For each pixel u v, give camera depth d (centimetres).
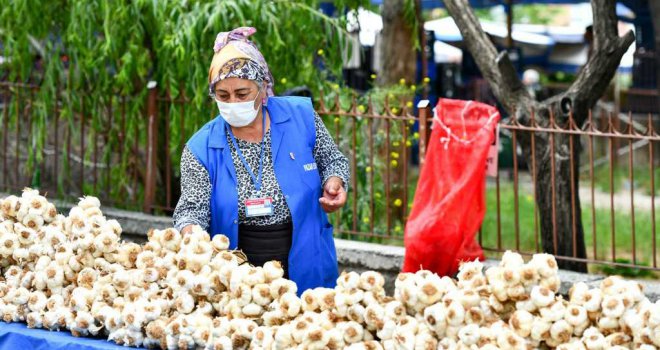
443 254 838
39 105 1110
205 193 617
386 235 966
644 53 2709
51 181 1189
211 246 544
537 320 468
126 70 1023
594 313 470
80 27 1033
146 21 1048
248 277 519
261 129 621
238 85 591
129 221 1053
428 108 910
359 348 480
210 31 1005
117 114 1098
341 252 946
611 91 2652
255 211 614
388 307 489
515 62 2767
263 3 1001
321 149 641
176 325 511
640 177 2195
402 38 1402
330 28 1077
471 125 848
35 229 611
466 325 478
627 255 1386
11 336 554
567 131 878
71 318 550
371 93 1170
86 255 571
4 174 1161
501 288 477
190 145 623
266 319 514
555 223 936
